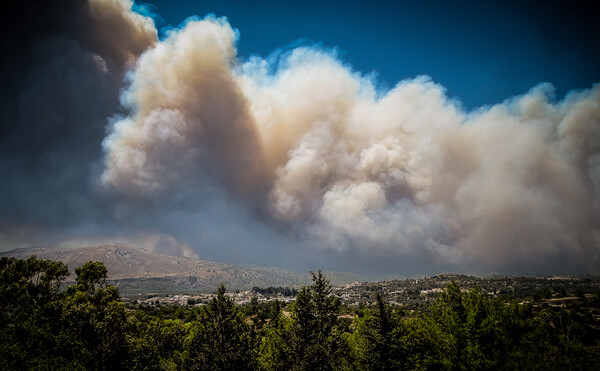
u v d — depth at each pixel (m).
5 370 19.56
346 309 109.56
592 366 18.14
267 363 30.44
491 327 20.66
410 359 23.56
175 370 46.47
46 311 27.34
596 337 55.00
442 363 22.25
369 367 23.59
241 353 27.36
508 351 20.08
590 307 90.19
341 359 27.09
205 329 28.34
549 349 19.33
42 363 20.88
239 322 28.92
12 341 22.08
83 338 26.78
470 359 20.25
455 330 21.72
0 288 31.06
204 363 26.78
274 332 32.91
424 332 24.97
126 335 29.06
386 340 23.73
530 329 20.81
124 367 27.67
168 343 57.28
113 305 29.83
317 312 29.56
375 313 25.16
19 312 30.17
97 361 25.97
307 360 25.52
